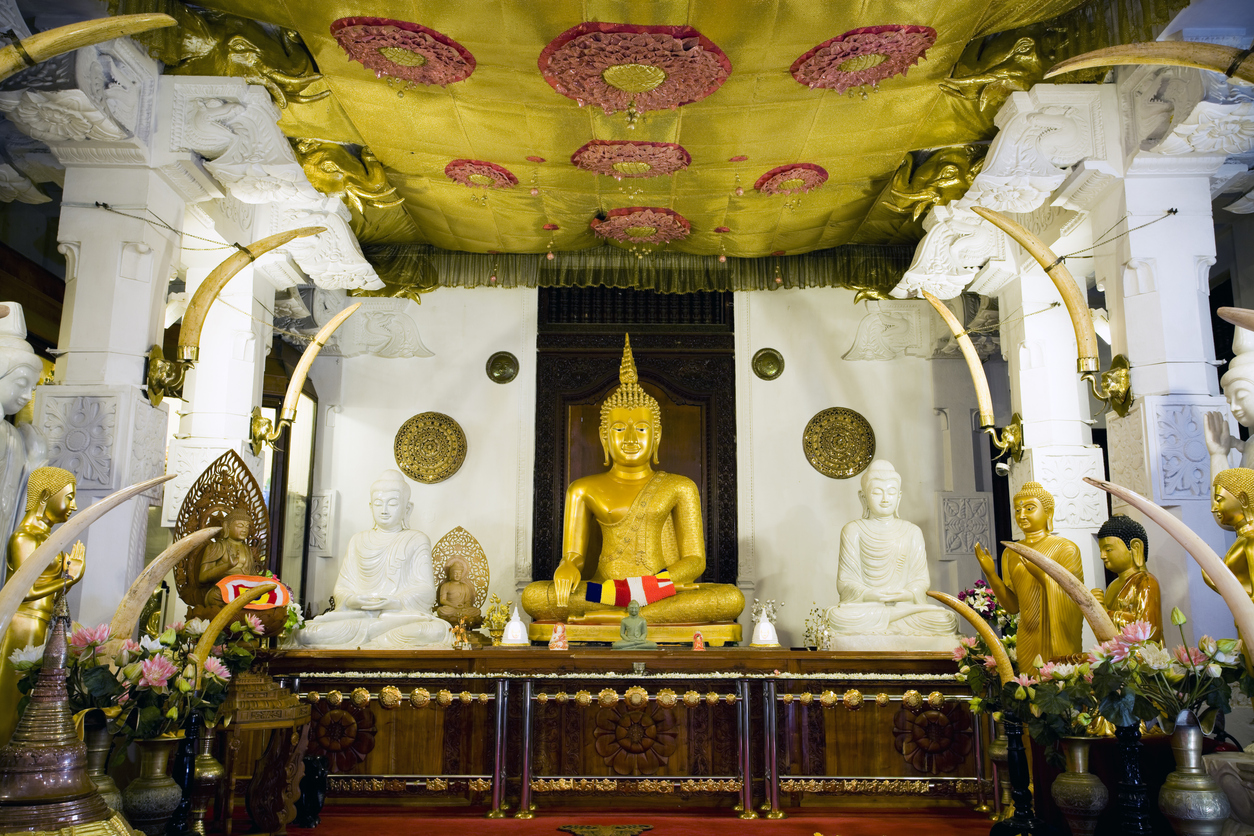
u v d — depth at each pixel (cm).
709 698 499
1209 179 500
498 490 827
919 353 843
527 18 452
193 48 484
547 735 521
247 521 451
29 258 643
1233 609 295
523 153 593
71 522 276
